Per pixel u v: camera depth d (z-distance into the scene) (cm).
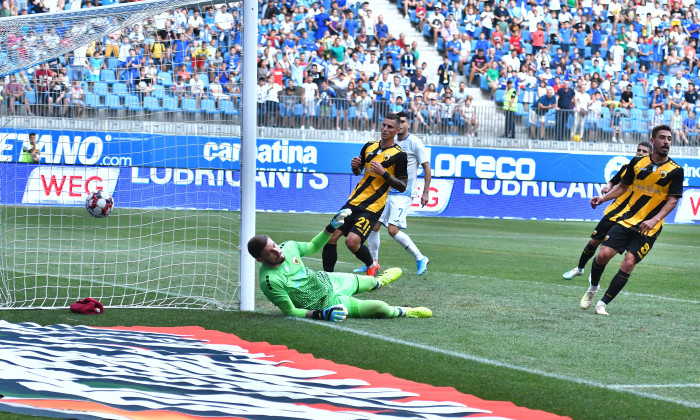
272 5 4547
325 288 1227
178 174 3059
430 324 1212
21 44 1330
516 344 1084
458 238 2903
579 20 5175
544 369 948
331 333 1116
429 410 711
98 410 661
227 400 709
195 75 2061
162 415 650
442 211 4112
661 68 5200
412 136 1769
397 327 1178
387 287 1598
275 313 1268
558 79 4725
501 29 4975
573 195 4294
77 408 666
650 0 5425
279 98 3962
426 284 1655
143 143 2916
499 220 4000
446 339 1103
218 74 1934
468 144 4234
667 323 1284
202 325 1155
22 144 2636
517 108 4372
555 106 4403
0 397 695
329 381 820
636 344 1109
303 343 1049
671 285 1786
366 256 1470
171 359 885
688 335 1186
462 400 769
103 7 1226
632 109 4566
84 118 2711
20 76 2558
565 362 989
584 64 4966
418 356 995
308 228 3009
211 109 1875
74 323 1155
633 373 942
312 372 861
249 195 1290
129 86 2425
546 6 5231
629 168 1334
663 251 2683
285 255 1195
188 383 772
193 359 893
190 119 2544
